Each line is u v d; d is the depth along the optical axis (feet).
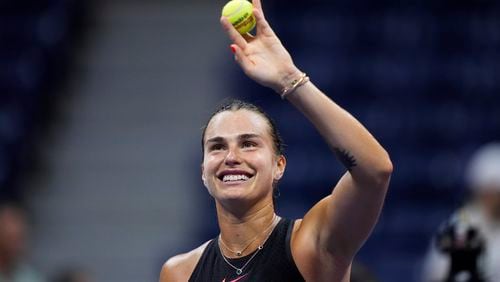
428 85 144.15
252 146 41.70
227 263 41.98
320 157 131.75
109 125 145.69
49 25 152.46
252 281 40.75
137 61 155.63
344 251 39.68
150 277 125.49
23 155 134.82
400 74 145.38
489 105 141.49
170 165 139.33
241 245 41.98
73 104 148.97
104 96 150.20
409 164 132.05
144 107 147.74
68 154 141.38
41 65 145.07
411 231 124.77
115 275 126.21
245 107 42.60
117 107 148.25
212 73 152.15
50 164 140.15
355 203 38.60
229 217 42.16
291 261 40.45
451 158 132.57
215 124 42.22
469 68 146.30
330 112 38.50
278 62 39.14
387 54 148.97
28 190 135.44
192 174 137.49
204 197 132.67
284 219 42.47
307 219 40.86
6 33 151.64
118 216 133.28
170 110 147.13
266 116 42.70
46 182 137.80
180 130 144.25
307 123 135.85
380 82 144.15
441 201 128.77
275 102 140.56
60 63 151.43
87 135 144.15
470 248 60.70
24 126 137.08
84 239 130.52
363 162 38.06
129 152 141.38
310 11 156.25
